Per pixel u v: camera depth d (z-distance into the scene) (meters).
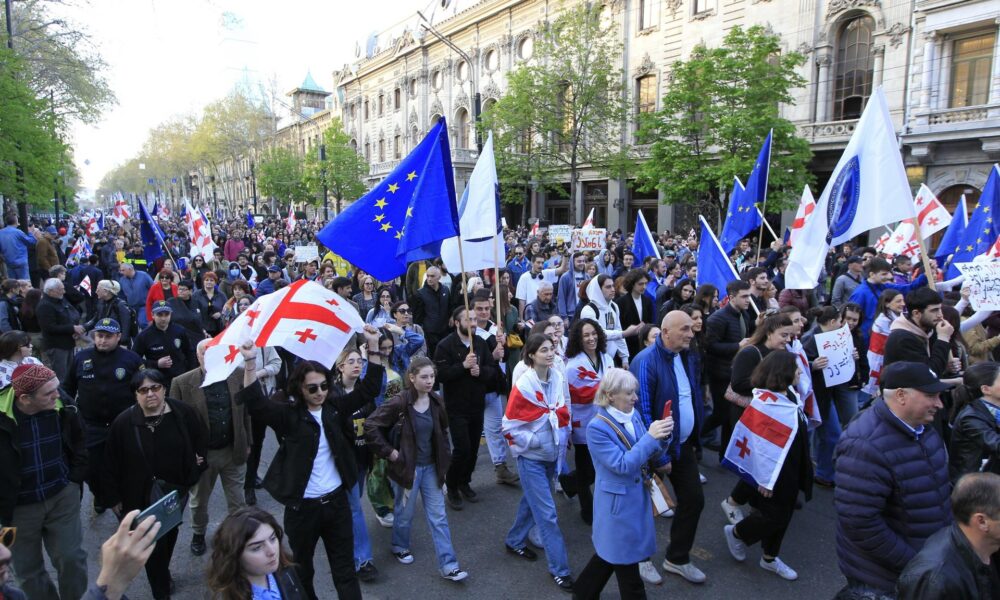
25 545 3.91
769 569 4.83
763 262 12.23
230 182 85.00
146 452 4.43
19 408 3.85
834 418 6.26
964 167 21.98
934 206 11.70
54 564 4.11
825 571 4.86
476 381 5.94
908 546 3.14
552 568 4.65
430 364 4.77
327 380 4.10
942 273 10.64
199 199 92.12
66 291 9.63
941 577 2.42
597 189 40.06
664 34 32.84
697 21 31.11
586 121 30.64
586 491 5.64
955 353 5.95
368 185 58.84
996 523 2.39
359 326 4.44
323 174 52.00
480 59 44.75
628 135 35.50
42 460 3.93
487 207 6.64
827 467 6.34
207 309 9.22
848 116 25.80
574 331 5.58
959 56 21.89
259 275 14.01
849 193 6.55
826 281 14.12
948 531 2.58
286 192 56.59
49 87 23.25
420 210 5.70
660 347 4.70
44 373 3.84
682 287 8.76
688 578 4.66
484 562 5.02
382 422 4.64
